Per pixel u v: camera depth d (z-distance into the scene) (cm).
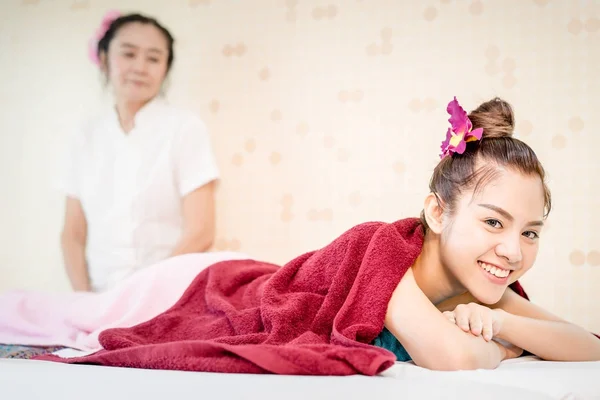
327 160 223
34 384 75
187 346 90
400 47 219
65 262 236
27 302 148
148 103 234
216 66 238
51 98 255
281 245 224
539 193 108
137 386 73
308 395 69
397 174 214
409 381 77
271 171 228
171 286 143
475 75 211
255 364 84
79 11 256
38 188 253
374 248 108
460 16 214
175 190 229
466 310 108
